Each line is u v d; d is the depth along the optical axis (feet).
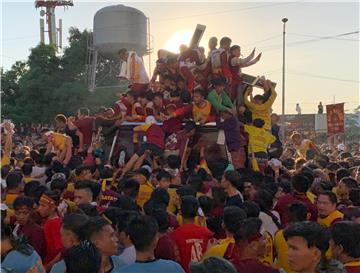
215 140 36.09
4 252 13.06
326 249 11.32
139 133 35.47
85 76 148.87
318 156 42.75
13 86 162.50
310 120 153.38
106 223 13.24
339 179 28.35
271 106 38.75
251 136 35.99
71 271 10.00
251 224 13.15
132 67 42.60
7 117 142.61
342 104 63.52
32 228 16.53
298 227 11.31
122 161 36.32
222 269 10.07
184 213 16.22
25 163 29.17
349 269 11.99
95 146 38.60
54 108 142.00
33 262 13.11
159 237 15.03
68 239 13.56
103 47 124.88
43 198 17.52
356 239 12.00
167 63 41.11
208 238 16.06
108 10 123.24
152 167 32.12
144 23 124.57
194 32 42.55
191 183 23.62
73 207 18.38
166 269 12.03
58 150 34.30
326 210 18.47
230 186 20.89
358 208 18.43
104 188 24.39
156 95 39.24
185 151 34.60
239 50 38.32
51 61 152.76
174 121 35.96
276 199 22.40
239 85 39.06
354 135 196.54
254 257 13.05
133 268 11.99
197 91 35.86
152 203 19.21
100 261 10.30
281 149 43.83
